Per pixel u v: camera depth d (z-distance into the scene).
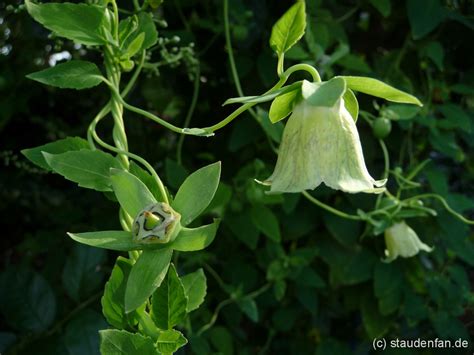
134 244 0.27
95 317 0.39
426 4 0.44
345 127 0.27
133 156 0.29
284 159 0.27
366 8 0.49
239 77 0.47
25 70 0.52
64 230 0.55
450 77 0.50
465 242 0.47
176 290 0.28
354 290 0.51
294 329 0.55
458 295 0.48
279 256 0.47
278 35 0.27
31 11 0.29
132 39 0.32
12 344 0.41
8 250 0.66
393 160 0.50
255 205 0.43
